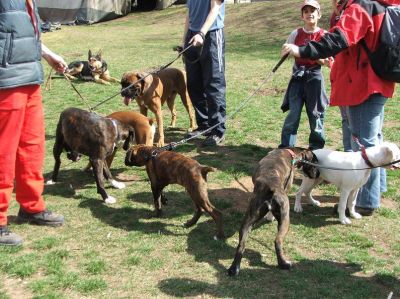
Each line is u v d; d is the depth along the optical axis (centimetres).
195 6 451
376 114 305
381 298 235
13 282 247
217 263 266
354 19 279
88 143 341
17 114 276
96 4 1878
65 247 282
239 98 664
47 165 420
